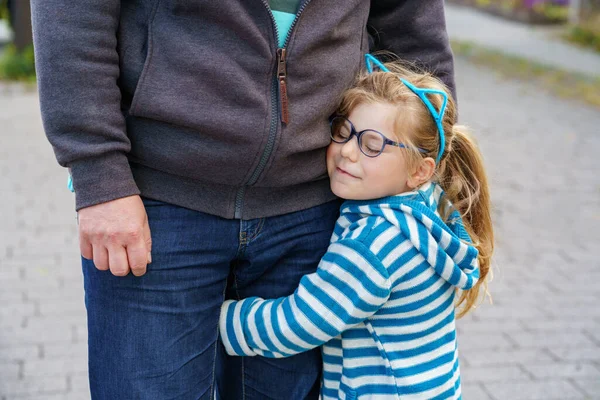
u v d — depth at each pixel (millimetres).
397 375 1646
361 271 1564
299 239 1703
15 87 8641
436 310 1669
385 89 1612
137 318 1564
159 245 1559
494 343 3352
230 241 1616
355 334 1690
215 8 1427
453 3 17094
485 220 1829
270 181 1563
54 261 4066
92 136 1406
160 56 1458
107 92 1418
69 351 3186
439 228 1603
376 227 1597
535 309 3680
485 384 3027
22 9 9156
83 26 1380
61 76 1374
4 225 4555
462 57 11203
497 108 8109
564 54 11297
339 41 1591
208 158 1496
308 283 1621
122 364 1569
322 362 1845
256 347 1686
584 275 4082
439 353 1689
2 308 3529
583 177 5762
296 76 1509
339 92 1607
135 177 1556
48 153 6129
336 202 1757
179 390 1616
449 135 1706
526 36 12945
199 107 1457
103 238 1443
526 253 4340
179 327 1597
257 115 1474
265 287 1739
